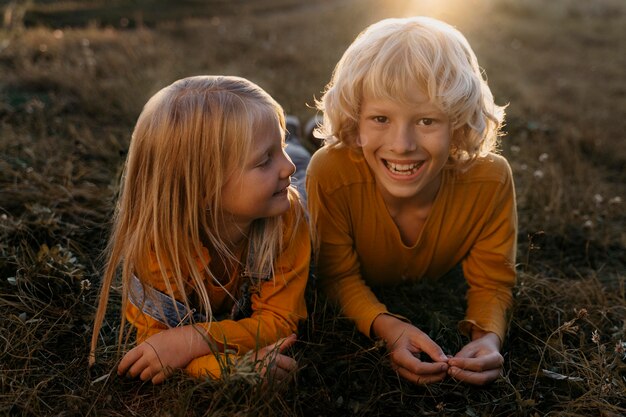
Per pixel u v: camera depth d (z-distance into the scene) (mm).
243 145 1642
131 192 1742
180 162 1660
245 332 1837
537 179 3371
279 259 1917
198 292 1835
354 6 10391
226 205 1729
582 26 11250
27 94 4320
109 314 2158
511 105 5242
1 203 2711
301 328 2078
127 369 1803
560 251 2871
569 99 5941
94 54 5391
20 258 2301
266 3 11766
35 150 3266
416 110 1726
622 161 4125
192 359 1789
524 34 9625
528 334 2164
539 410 1848
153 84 4645
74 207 2729
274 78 5227
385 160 1862
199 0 10922
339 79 1842
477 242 2180
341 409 1785
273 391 1697
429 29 1756
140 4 9891
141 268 1769
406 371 1865
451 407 1840
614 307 2303
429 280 2357
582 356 2045
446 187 2029
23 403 1727
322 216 2104
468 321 2035
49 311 2098
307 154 3096
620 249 2955
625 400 1844
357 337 2070
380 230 2137
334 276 2191
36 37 5801
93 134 3721
